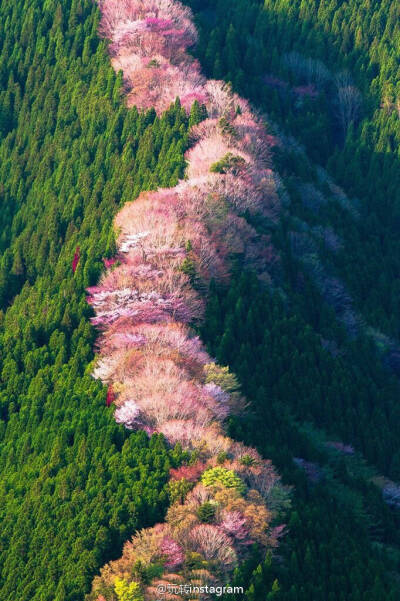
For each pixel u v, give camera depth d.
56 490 111.38
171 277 137.00
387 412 142.50
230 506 104.19
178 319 134.62
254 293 142.75
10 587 105.44
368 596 105.19
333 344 146.75
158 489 108.06
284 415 130.38
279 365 135.62
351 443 133.62
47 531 107.56
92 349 131.00
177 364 124.81
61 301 138.62
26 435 122.06
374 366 149.00
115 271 139.00
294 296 148.88
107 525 105.50
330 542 109.06
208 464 110.12
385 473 133.50
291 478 115.75
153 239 143.12
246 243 149.88
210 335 135.25
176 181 157.38
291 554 105.44
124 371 123.50
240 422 122.44
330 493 120.44
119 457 112.38
